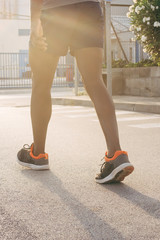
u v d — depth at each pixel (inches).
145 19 347.3
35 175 107.1
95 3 97.6
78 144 156.7
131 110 293.1
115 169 92.5
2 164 121.3
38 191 92.3
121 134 181.5
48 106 107.0
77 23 96.2
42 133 109.7
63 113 277.0
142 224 71.6
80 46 96.5
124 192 90.7
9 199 86.5
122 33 589.3
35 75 104.5
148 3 353.4
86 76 97.0
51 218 74.8
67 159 128.1
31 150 112.9
